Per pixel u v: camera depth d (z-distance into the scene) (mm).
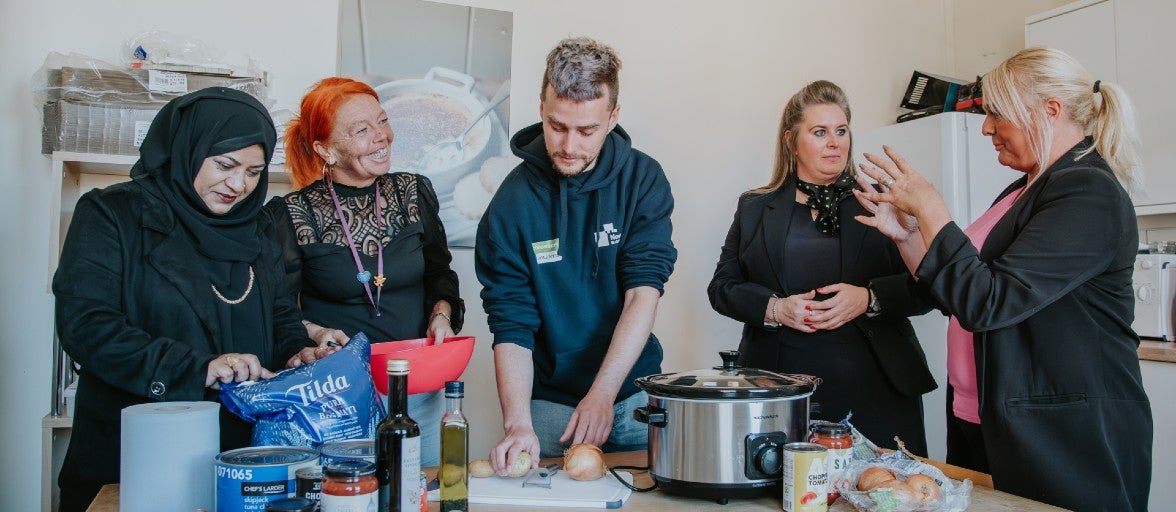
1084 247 1389
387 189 2086
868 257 1992
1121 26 2926
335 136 1937
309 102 1972
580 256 1661
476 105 2971
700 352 3301
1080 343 1426
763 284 2102
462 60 2959
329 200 1992
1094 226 1395
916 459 1428
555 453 1742
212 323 1428
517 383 1544
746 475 1196
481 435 2943
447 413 1143
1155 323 2643
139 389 1249
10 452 2516
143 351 1257
